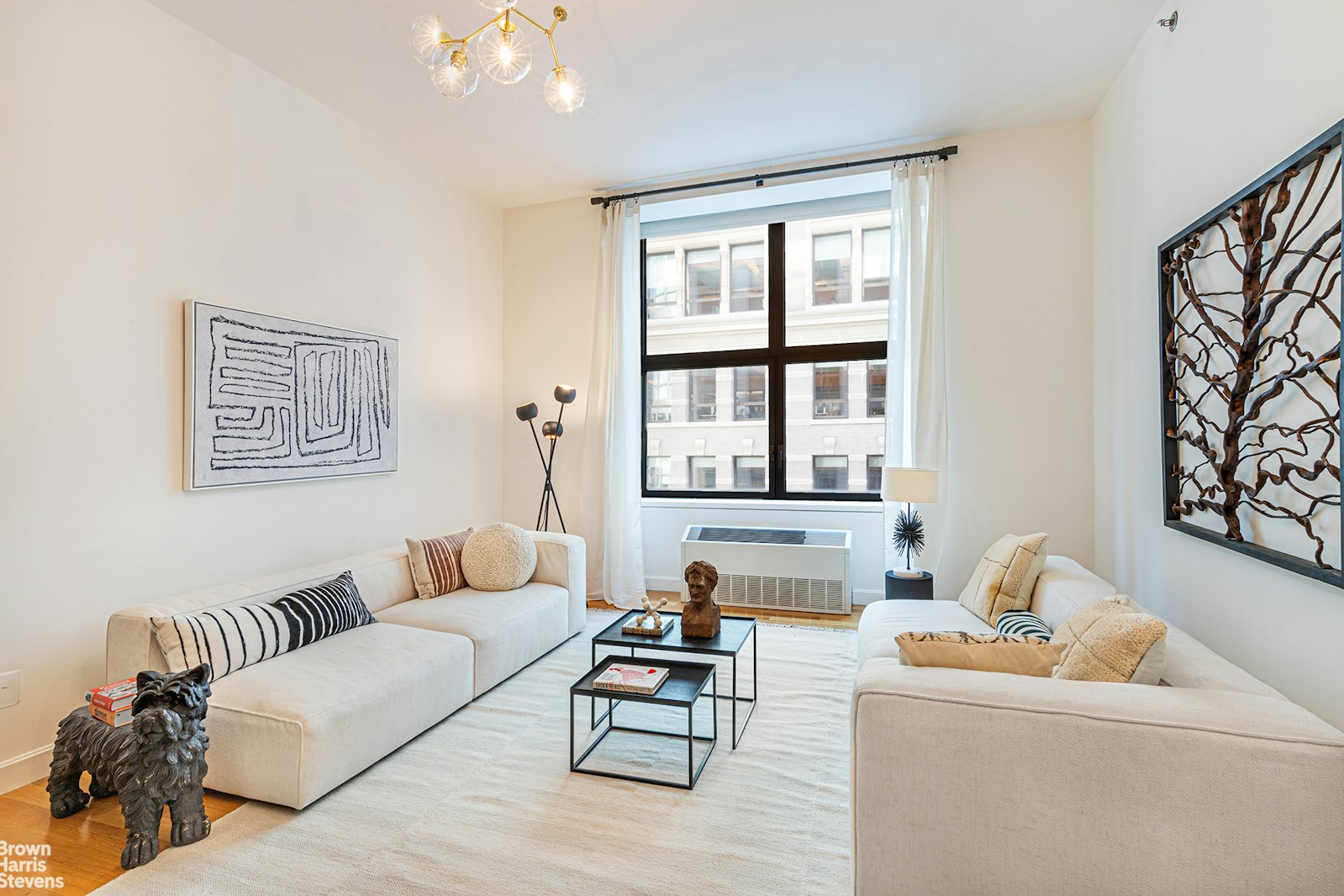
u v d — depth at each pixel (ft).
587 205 16.80
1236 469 7.34
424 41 7.25
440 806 7.13
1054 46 10.53
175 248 9.47
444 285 15.31
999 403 13.44
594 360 16.42
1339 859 4.11
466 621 10.25
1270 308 6.56
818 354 16.28
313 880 5.93
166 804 6.44
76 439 8.30
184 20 9.55
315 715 7.07
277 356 10.94
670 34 10.12
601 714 9.53
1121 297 11.26
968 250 13.64
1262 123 6.93
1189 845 4.35
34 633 7.91
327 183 12.12
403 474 13.97
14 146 7.69
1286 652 6.57
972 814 4.76
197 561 9.80
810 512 15.71
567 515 16.97
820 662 11.60
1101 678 5.28
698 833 6.66
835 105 12.33
